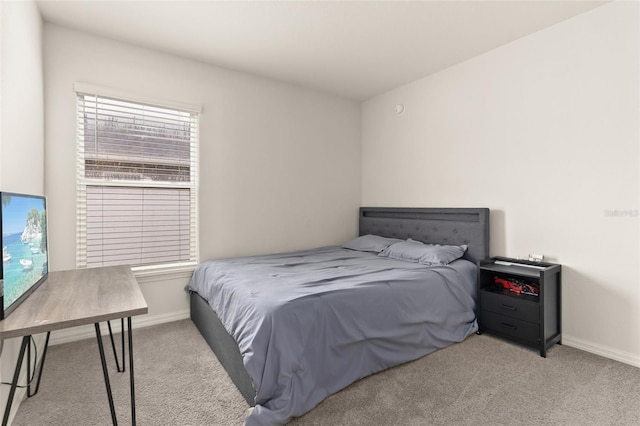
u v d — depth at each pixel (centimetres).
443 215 340
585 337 244
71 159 262
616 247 230
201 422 162
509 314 253
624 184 226
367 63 327
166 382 199
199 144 321
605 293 235
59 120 256
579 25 244
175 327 291
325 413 169
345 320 196
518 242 284
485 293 270
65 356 232
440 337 245
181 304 313
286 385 162
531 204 275
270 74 353
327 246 405
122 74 282
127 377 204
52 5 229
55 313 124
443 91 343
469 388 192
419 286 242
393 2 228
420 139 369
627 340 225
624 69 224
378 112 422
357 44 288
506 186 292
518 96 282
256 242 359
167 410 171
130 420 163
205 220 325
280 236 376
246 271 259
